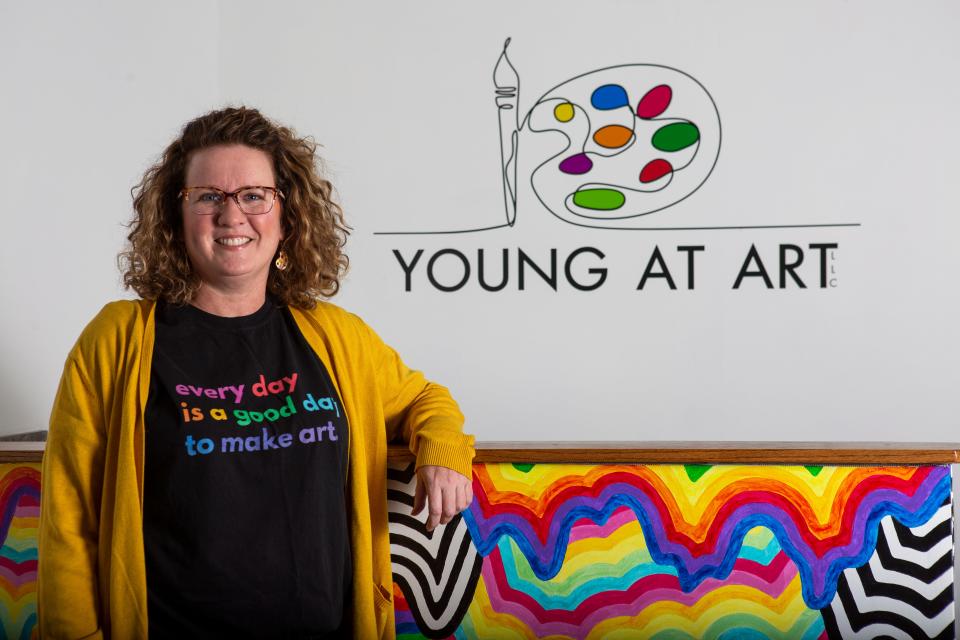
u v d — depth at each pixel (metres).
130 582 1.22
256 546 1.26
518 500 1.65
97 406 1.29
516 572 1.65
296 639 1.29
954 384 3.67
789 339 3.75
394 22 3.91
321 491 1.31
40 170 2.72
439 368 3.90
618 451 1.63
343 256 1.58
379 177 3.91
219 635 1.25
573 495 1.64
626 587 1.63
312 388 1.36
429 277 3.90
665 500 1.63
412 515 1.58
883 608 1.59
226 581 1.24
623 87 3.83
